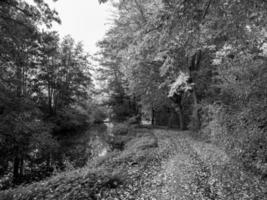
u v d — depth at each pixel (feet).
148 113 89.97
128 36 40.22
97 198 14.24
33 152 43.06
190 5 12.29
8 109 36.65
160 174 19.71
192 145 33.22
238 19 13.56
